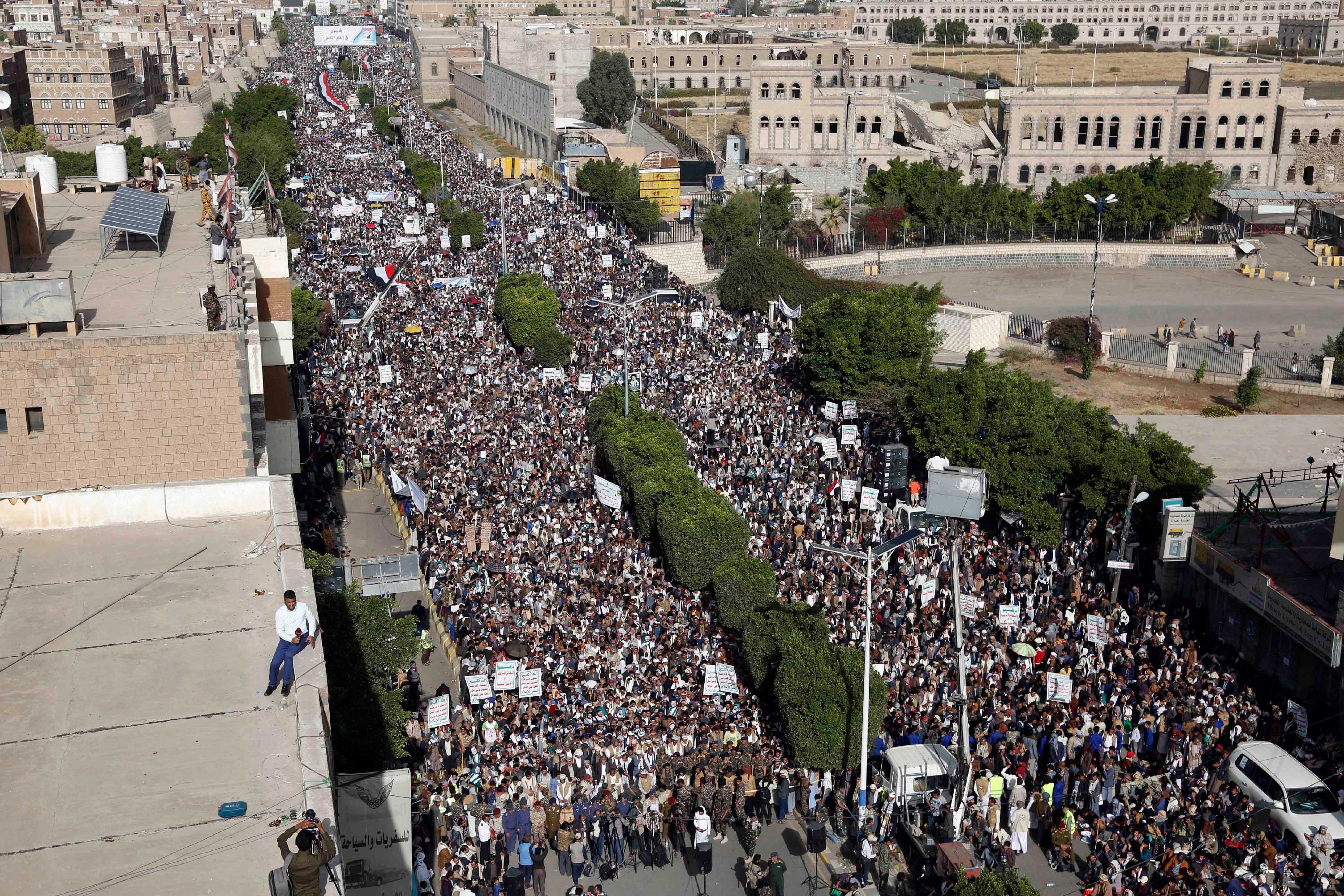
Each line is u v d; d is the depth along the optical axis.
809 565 58.81
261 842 19.67
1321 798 41.88
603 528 63.62
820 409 84.31
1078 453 63.78
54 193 57.97
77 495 30.30
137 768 21.41
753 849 42.28
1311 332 120.31
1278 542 59.00
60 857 19.22
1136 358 108.88
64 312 34.56
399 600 59.44
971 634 52.53
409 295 107.44
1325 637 47.66
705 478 69.69
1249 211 167.88
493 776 42.78
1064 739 44.53
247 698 23.50
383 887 35.12
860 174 171.88
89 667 24.42
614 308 102.62
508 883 39.47
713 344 97.31
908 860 41.69
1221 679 50.09
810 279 118.94
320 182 163.50
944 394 68.50
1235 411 96.06
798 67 174.12
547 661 50.47
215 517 31.14
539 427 77.38
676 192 152.00
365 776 34.81
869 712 43.97
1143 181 153.00
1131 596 57.47
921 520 61.22
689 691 49.28
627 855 41.88
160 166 61.91
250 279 43.97
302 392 79.25
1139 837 40.34
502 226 115.69
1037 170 177.62
